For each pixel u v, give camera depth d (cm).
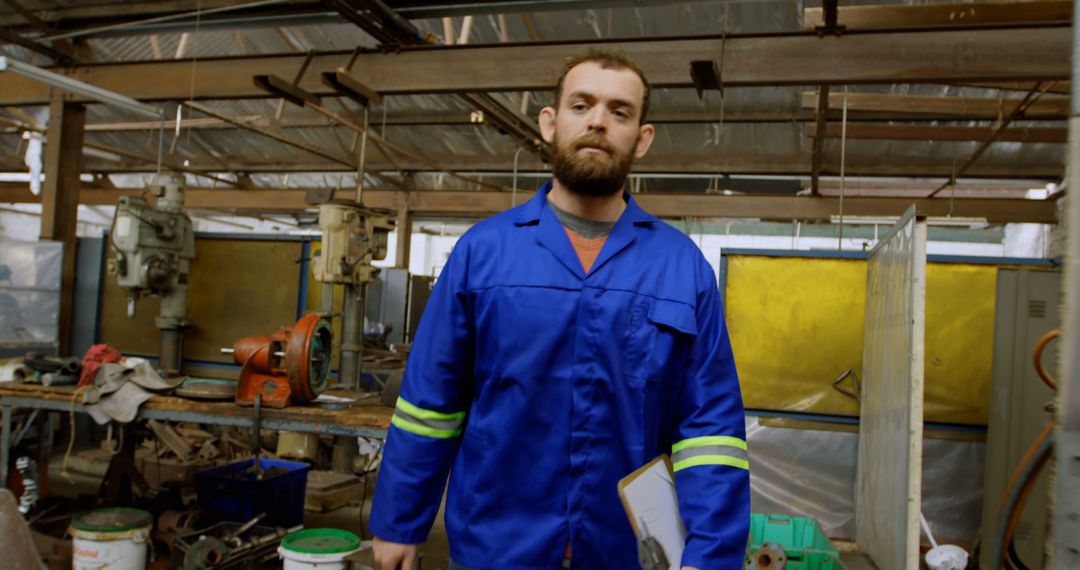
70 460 528
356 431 328
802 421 442
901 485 293
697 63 352
